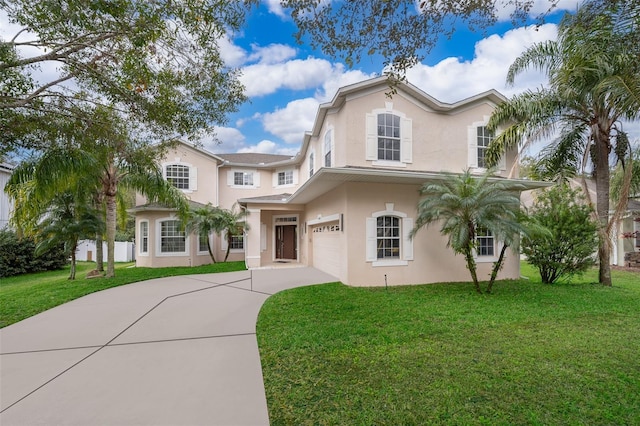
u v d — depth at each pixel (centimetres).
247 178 2122
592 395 358
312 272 1339
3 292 991
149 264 1684
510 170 1265
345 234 1032
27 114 686
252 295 903
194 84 753
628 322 626
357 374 411
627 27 455
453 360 448
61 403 348
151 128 868
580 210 1058
